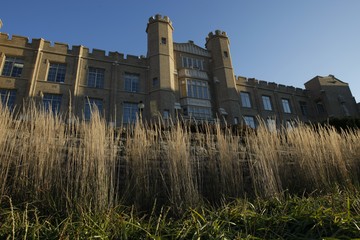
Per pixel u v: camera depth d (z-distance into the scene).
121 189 3.67
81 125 3.87
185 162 3.65
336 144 5.29
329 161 5.06
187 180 3.52
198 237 2.21
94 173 3.17
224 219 2.72
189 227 2.41
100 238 2.19
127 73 21.25
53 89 17.95
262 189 3.96
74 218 2.70
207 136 4.73
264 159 4.23
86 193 2.99
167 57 21.81
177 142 3.82
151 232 2.48
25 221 2.33
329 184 4.54
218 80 23.44
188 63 23.89
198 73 23.41
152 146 4.10
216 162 4.27
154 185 3.68
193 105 21.44
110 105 19.05
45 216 2.69
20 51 18.39
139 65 21.59
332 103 27.12
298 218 2.62
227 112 21.94
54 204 2.85
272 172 4.11
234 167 4.19
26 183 3.02
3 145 3.19
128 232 2.38
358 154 5.55
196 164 4.23
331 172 4.88
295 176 4.79
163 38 22.67
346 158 5.41
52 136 3.48
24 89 17.34
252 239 2.28
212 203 3.83
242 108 24.16
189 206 3.24
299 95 28.16
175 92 21.55
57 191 3.04
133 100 19.98
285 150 5.12
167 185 3.70
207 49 26.09
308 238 2.23
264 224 2.58
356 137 6.10
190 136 4.82
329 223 2.41
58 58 19.23
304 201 3.25
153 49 22.09
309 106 28.17
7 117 3.50
